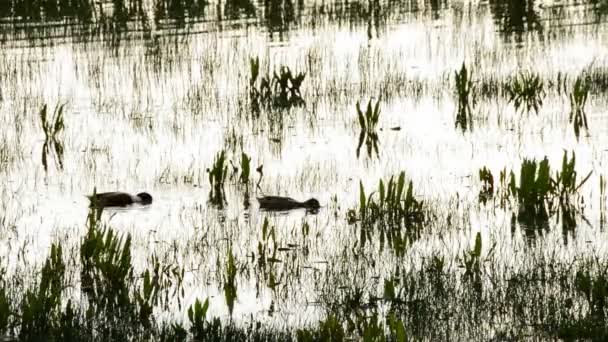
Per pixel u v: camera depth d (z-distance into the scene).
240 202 26.38
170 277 21.58
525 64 40.47
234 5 50.91
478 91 36.84
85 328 19.11
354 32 45.94
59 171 28.73
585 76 37.81
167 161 29.69
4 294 19.36
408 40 44.38
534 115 34.12
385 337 18.61
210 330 18.91
